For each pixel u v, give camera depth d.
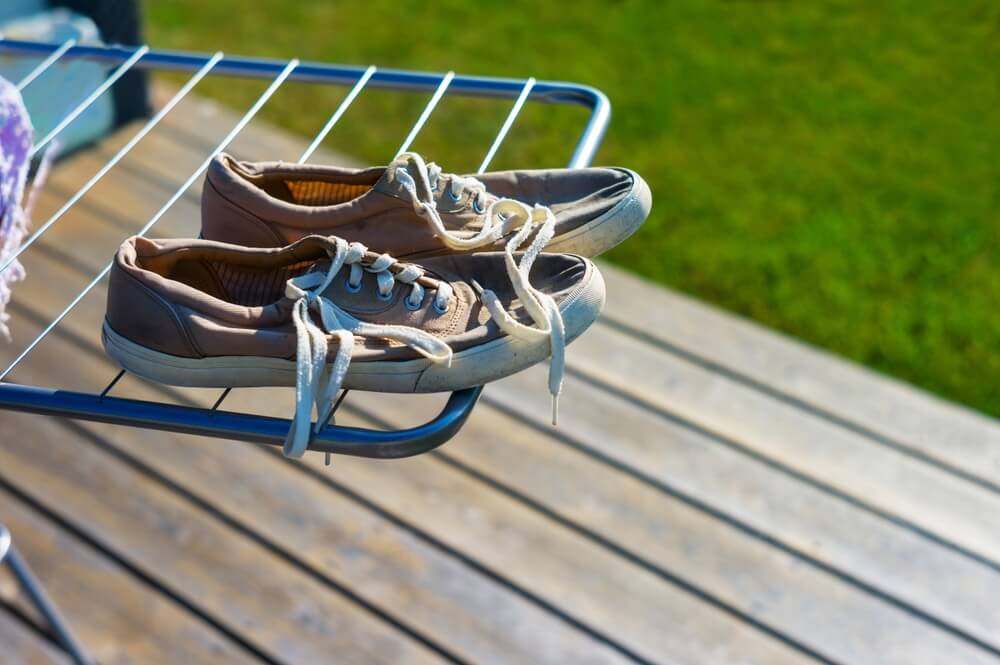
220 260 1.10
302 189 1.18
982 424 1.90
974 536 1.71
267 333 1.04
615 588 1.66
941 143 2.72
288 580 1.67
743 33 3.15
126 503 1.75
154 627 1.62
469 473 1.81
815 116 2.82
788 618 1.63
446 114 2.84
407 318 1.05
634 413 1.91
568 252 1.15
